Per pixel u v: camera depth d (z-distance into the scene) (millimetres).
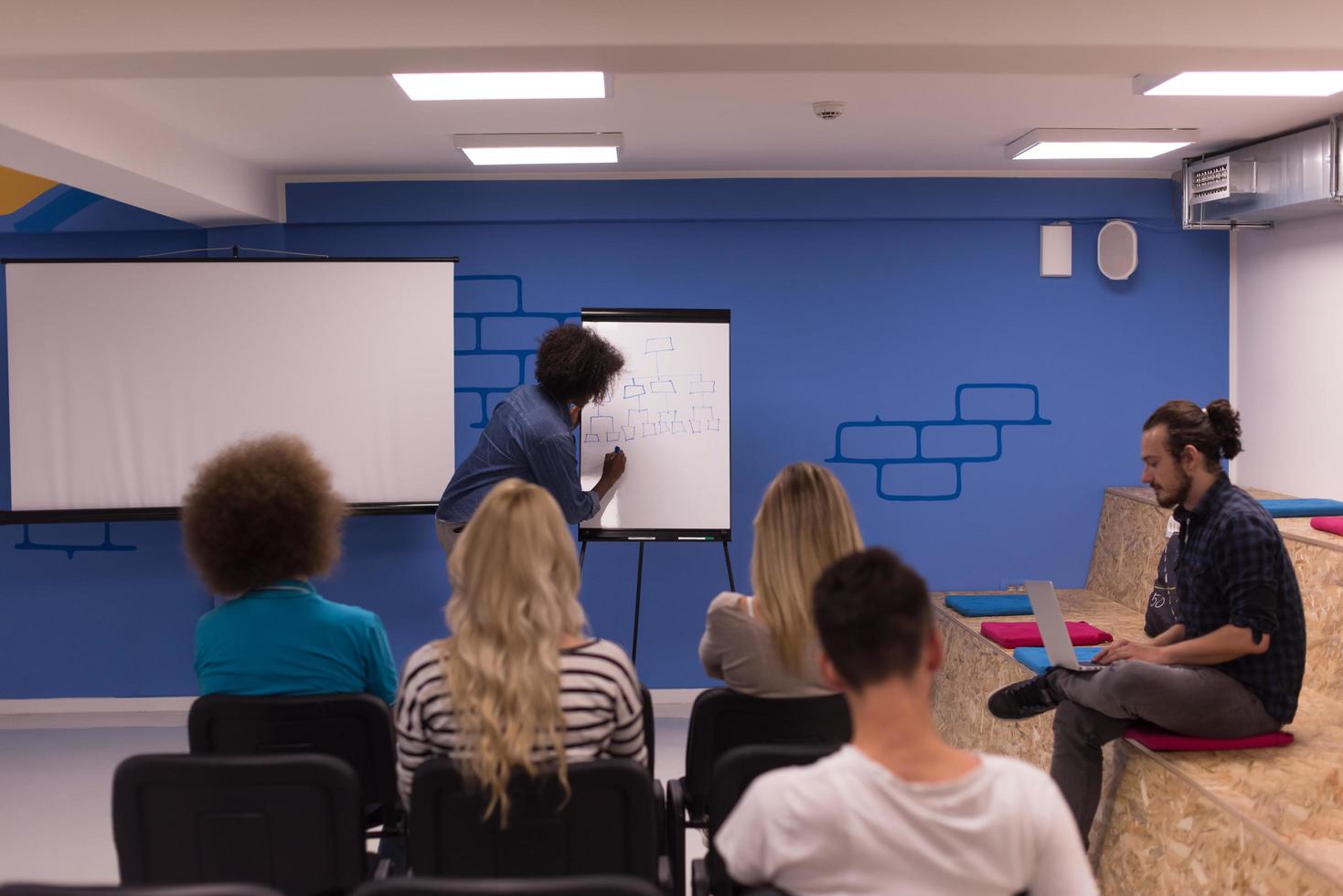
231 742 2268
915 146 4957
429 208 5477
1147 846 3027
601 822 1937
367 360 5293
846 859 1339
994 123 4508
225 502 2322
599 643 2094
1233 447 3113
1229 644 2965
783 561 2400
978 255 5609
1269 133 4723
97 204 5461
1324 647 4012
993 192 5531
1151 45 2883
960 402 5641
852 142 4852
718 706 2416
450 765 1912
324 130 4465
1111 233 5574
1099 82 3855
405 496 5328
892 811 1338
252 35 2838
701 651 2578
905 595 1383
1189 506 3172
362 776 2314
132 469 5234
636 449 5133
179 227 5473
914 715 1380
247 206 5121
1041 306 5637
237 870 2016
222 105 4035
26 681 5605
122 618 5594
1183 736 3113
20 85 3389
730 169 5449
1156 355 5672
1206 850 2783
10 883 1412
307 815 1997
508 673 1937
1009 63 3037
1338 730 3320
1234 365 5688
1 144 3596
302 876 2020
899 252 5598
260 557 2336
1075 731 3170
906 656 1367
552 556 2025
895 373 5625
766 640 2410
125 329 5219
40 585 5582
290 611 2340
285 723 2250
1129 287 5648
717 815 2023
